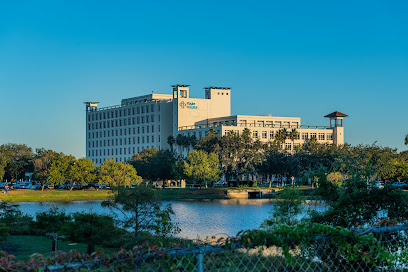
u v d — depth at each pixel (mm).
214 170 147250
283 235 9617
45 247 40531
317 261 11281
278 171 158375
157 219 41219
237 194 140000
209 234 54656
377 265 11531
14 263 7547
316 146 164625
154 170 169250
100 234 37625
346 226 18703
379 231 10695
